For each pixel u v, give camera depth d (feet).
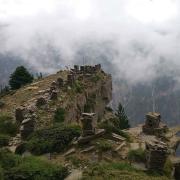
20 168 96.48
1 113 178.29
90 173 94.94
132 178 92.38
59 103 183.21
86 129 113.29
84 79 259.80
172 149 121.80
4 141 128.67
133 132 133.69
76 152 108.88
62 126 124.47
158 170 100.37
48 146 113.29
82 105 222.07
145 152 105.81
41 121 155.84
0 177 92.12
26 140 124.57
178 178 106.22
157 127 133.90
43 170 96.02
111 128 120.67
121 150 109.81
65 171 97.45
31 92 215.92
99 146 109.29
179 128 142.10
